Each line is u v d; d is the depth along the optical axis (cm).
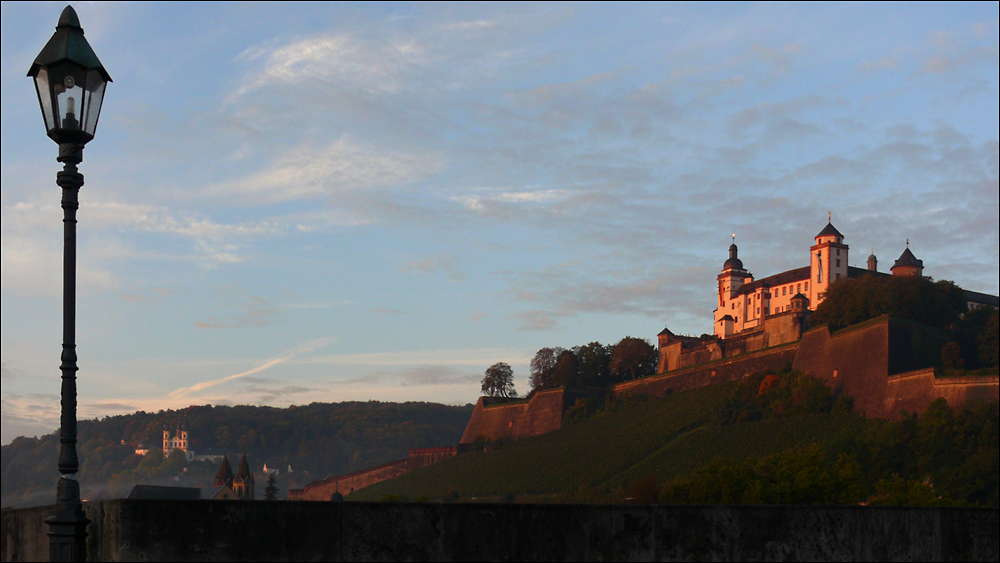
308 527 1006
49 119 934
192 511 967
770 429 11794
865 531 1209
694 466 11356
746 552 1144
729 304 17125
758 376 13125
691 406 13662
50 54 929
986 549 1292
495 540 1062
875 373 11256
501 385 17988
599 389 15838
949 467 9019
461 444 15862
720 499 7056
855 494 6869
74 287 922
